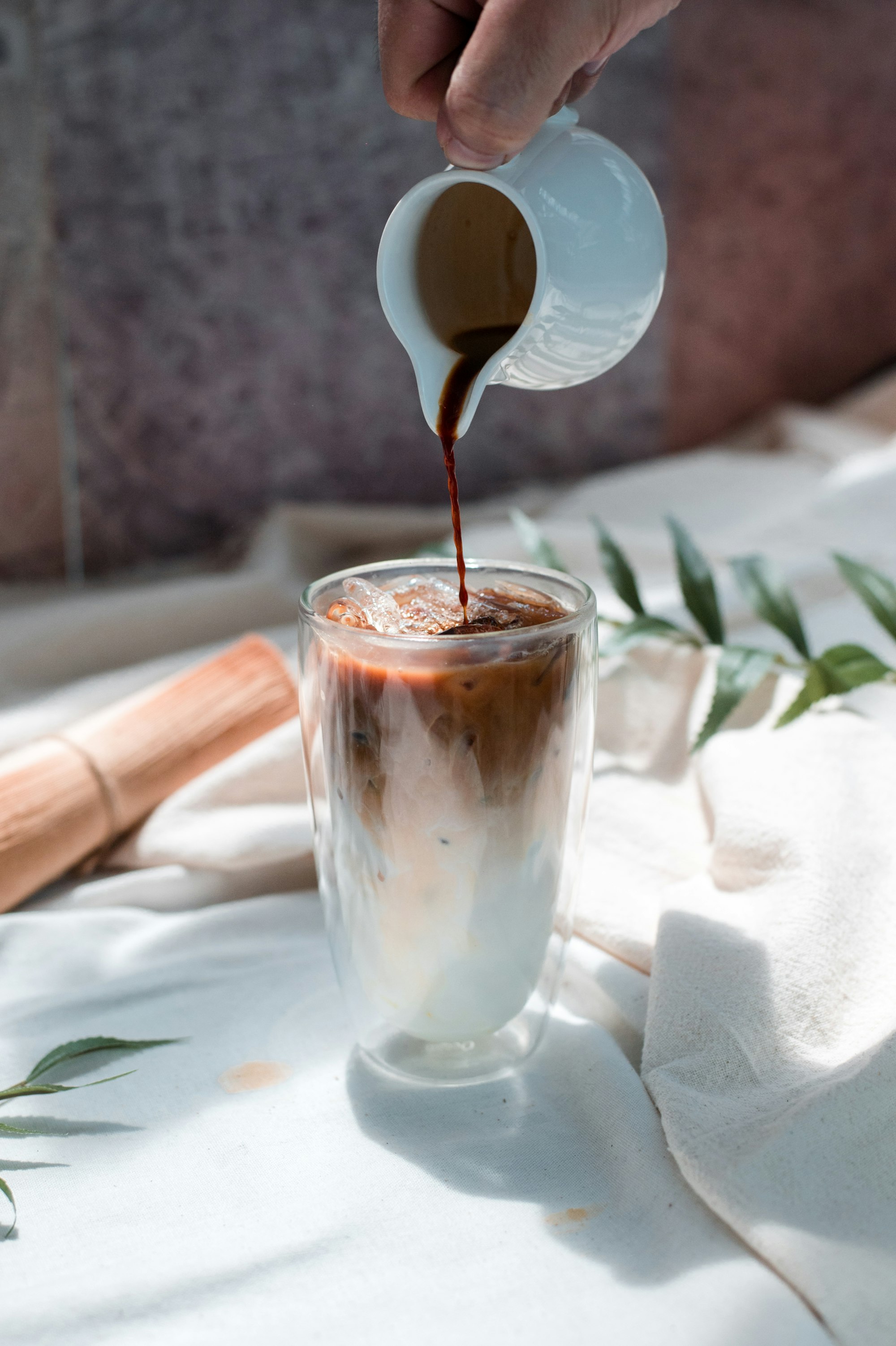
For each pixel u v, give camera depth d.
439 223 0.44
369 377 0.98
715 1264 0.38
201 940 0.53
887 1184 0.39
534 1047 0.47
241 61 0.84
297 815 0.56
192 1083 0.45
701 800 0.55
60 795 0.55
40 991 0.50
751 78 1.10
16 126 0.77
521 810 0.43
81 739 0.57
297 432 0.96
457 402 0.44
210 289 0.88
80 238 0.82
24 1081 0.45
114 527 0.90
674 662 0.60
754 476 1.01
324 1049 0.47
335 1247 0.40
